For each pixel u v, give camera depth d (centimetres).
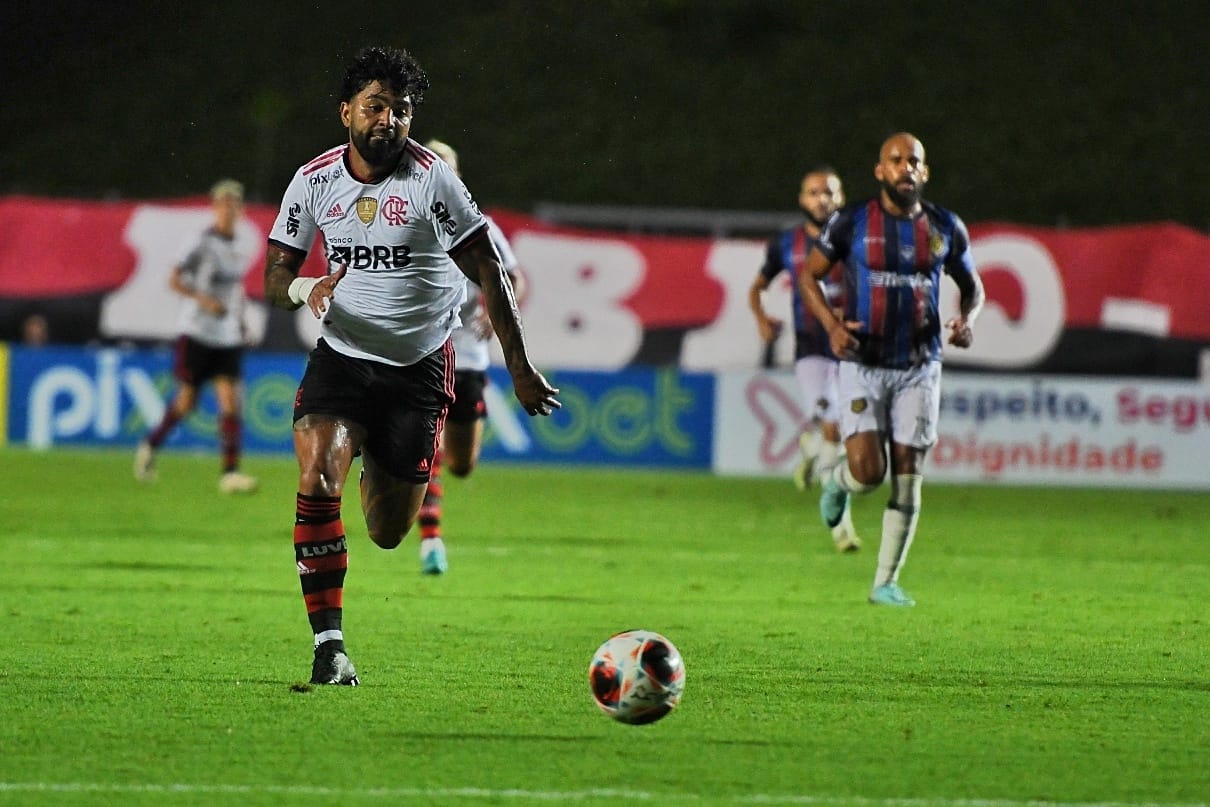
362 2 12406
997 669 2503
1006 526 5234
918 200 3206
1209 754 1892
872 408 3238
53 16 12275
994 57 12394
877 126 11700
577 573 3781
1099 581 3809
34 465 6644
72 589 3325
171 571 3650
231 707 2084
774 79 12194
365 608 3111
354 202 2220
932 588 3616
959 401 7056
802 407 7312
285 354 7838
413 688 2250
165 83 12062
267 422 7588
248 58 12238
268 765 1758
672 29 12569
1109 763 1838
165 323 7975
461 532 4719
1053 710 2166
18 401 7531
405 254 2231
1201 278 7744
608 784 1692
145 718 2006
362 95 2169
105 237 7975
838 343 3156
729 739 1934
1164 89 12069
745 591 3491
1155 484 7031
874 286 3170
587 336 7912
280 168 11231
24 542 4194
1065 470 7038
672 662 1927
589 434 7444
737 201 11006
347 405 2281
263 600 3203
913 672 2464
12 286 7919
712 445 7394
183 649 2575
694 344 7912
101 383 7550
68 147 11444
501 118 11575
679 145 11456
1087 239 7794
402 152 2225
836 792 1673
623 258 7938
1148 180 11175
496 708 2109
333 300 2262
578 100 11788
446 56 11956
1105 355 7775
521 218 7938
